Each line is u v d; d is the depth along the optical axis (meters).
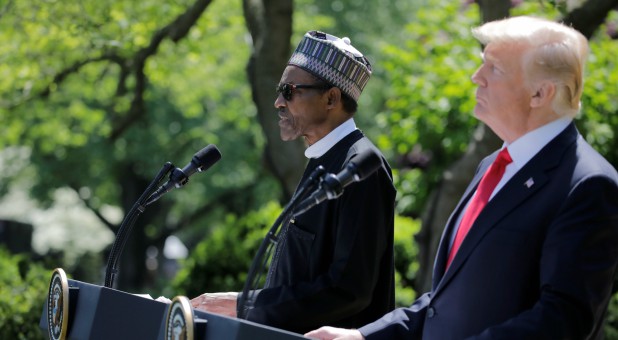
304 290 7.42
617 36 18.34
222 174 40.56
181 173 7.73
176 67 24.27
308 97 7.83
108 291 6.99
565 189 5.99
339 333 6.64
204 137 40.00
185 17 18.61
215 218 48.50
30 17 17.59
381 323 6.75
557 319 5.68
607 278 5.80
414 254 19.34
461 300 6.29
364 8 38.03
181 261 19.00
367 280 7.46
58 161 42.41
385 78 37.34
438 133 18.78
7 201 51.56
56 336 7.34
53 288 7.48
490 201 6.28
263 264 6.53
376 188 7.52
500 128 6.41
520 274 6.05
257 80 16.19
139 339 6.59
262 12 16.33
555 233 5.84
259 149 40.38
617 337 15.07
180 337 6.00
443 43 19.83
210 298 7.70
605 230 5.79
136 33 18.08
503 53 6.27
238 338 5.74
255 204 44.88
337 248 7.47
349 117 7.96
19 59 18.84
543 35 6.20
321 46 7.86
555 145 6.19
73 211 53.12
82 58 19.69
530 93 6.21
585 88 15.58
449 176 14.25
